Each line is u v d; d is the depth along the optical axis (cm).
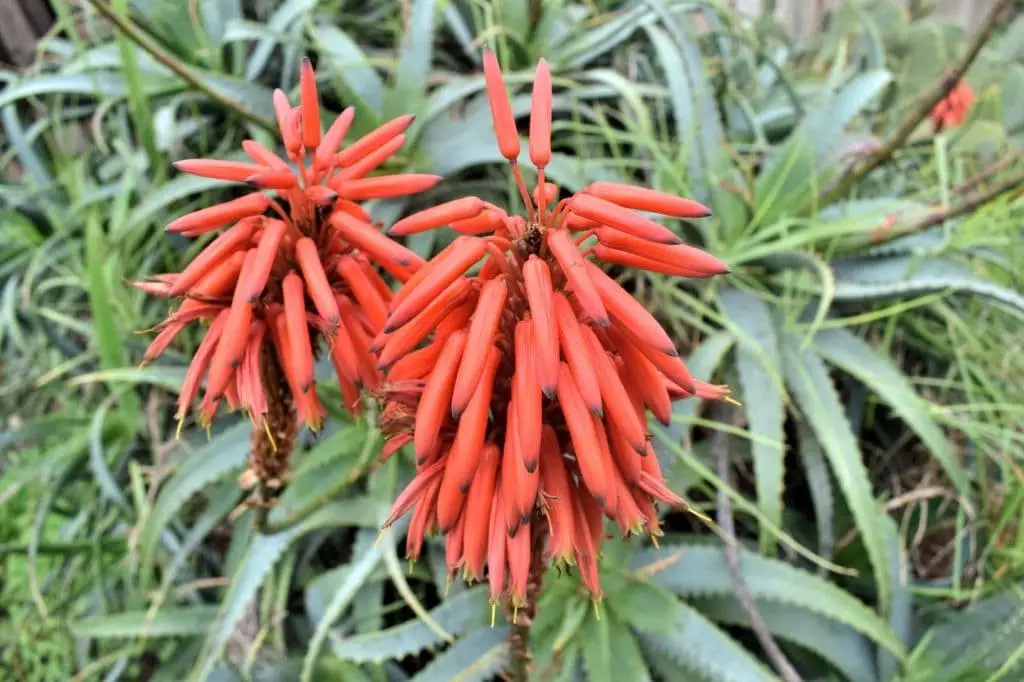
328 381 40
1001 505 40
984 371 44
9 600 54
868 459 45
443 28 53
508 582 23
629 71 52
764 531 37
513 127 21
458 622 36
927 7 70
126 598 46
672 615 34
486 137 43
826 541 39
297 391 27
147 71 50
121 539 46
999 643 34
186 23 51
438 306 21
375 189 24
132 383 45
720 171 44
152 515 40
